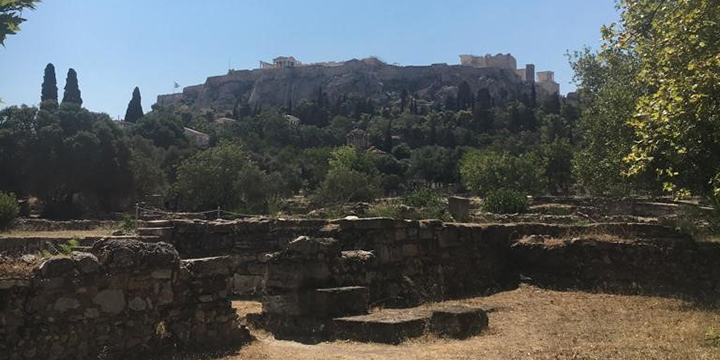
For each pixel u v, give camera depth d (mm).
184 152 70688
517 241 15219
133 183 52938
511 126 122438
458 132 119812
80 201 53469
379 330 8570
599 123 21719
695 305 11148
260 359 7262
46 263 6500
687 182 11430
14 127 49312
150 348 7113
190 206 49500
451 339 8625
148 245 7449
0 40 6996
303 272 9742
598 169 21750
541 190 50906
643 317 10047
